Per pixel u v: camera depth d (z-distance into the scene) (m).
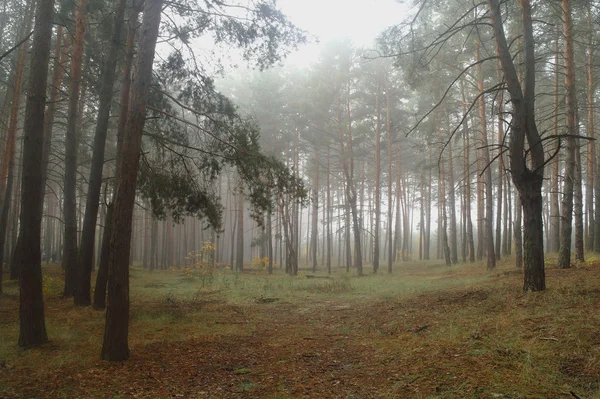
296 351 7.18
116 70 14.65
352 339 7.97
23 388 5.23
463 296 10.80
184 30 10.74
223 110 11.43
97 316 10.47
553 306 7.62
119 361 6.45
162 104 11.55
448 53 19.17
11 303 12.27
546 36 17.20
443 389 4.59
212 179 11.73
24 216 7.47
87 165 25.62
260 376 5.74
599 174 22.14
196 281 21.44
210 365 6.32
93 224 12.30
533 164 9.52
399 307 10.82
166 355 6.90
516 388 4.38
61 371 5.94
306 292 16.25
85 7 11.92
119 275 6.60
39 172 7.59
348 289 16.62
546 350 5.55
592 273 10.80
